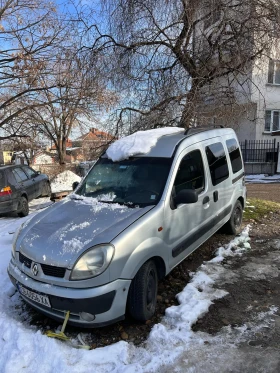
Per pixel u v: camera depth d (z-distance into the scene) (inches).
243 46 305.4
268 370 104.8
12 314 144.0
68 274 117.0
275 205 350.0
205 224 182.7
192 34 310.7
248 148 813.2
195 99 309.9
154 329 125.5
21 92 486.9
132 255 123.3
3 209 349.4
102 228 128.6
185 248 161.2
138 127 322.7
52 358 111.0
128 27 294.0
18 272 133.6
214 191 194.2
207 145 197.2
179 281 171.3
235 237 235.8
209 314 138.2
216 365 107.5
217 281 168.9
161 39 307.3
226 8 293.7
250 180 706.8
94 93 373.4
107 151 189.2
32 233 138.5
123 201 152.6
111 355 112.9
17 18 445.1
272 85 760.3
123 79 309.7
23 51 454.6
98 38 317.1
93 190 169.0
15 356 113.5
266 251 212.2
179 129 208.5
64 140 855.7
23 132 589.3
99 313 116.4
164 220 143.1
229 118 330.0
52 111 580.4
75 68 339.9
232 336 122.6
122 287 120.2
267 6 292.2
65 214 148.6
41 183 465.4
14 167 402.6
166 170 157.2
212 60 319.6
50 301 120.0
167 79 308.8
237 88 335.0
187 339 120.5
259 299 150.3
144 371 105.3
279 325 129.0
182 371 105.3
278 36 297.9
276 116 796.6
